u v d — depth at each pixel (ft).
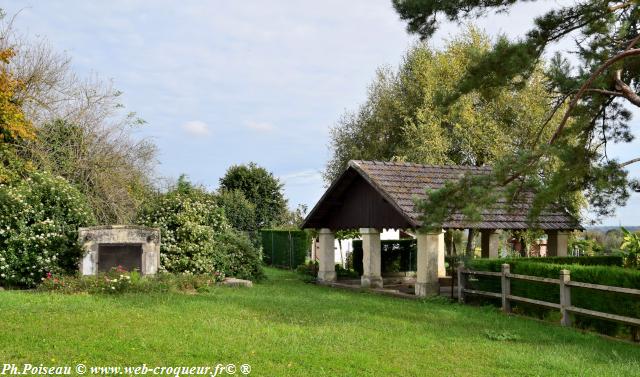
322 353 30.53
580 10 47.06
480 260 54.44
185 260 64.59
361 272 88.99
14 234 56.65
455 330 39.42
